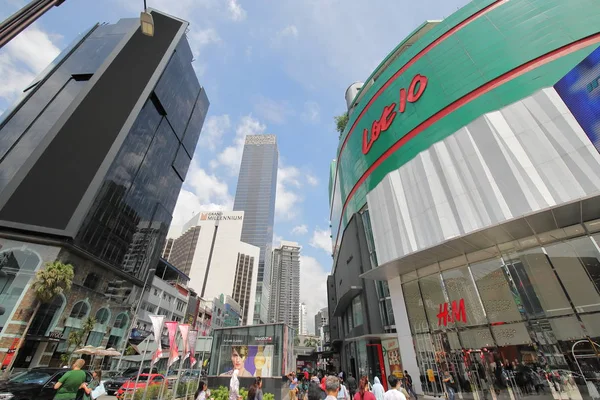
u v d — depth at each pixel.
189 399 14.27
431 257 16.06
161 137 62.97
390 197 21.33
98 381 14.12
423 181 19.09
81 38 63.69
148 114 57.00
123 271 46.44
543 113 14.30
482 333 13.55
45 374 11.85
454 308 15.15
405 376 16.17
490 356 12.94
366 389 6.82
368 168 29.09
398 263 17.08
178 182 72.44
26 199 35.47
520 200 13.86
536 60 17.81
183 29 73.94
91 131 45.22
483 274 14.31
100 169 42.56
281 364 17.20
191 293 72.50
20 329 27.97
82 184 40.03
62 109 48.62
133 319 44.91
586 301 10.67
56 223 35.59
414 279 18.03
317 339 146.75
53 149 40.41
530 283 12.40
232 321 104.38
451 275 15.83
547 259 12.10
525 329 12.09
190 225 155.38
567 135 13.16
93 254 39.81
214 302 87.94
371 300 25.69
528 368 11.52
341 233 40.25
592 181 11.93
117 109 50.25
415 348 16.64
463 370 13.80
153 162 59.31
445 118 20.97
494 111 16.41
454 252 15.30
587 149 12.39
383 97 29.06
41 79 55.34
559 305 11.32
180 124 72.69
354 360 30.08
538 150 13.95
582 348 10.30
